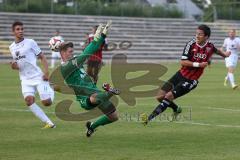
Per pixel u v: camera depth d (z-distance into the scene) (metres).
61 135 26.72
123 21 113.44
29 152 22.66
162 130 28.28
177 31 117.94
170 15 121.88
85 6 112.88
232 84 53.12
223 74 74.19
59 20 106.81
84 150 23.12
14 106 37.97
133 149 23.38
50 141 25.16
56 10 109.56
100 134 27.05
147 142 24.97
